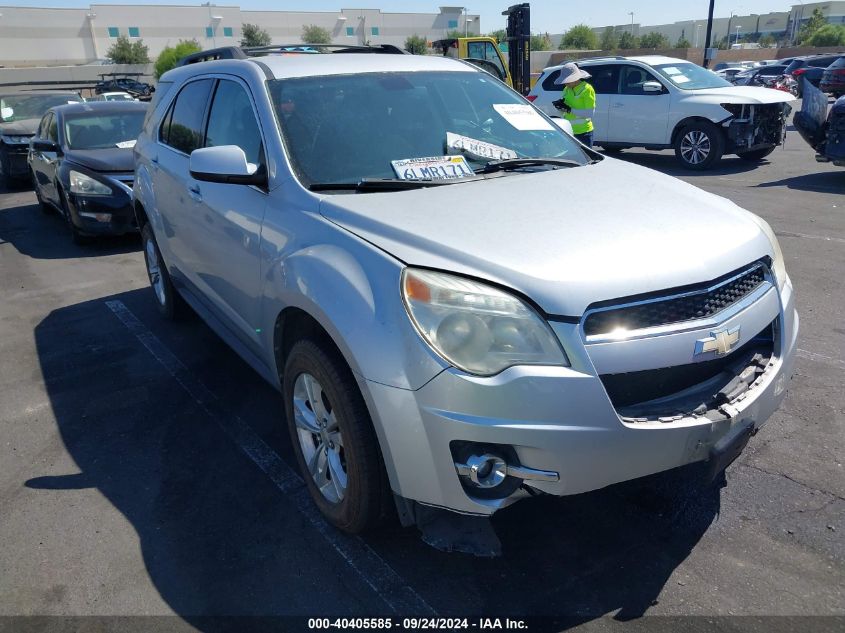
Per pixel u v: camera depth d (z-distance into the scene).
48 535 3.08
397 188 3.11
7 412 4.28
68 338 5.48
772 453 3.43
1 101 14.48
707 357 2.45
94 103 9.70
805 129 10.23
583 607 2.54
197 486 3.41
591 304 2.32
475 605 2.58
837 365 4.32
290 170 3.20
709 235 2.72
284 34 76.00
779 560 2.72
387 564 2.81
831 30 72.75
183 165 4.34
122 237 8.99
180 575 2.80
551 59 66.31
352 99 3.60
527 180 3.25
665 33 111.06
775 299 2.81
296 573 2.78
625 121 12.91
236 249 3.51
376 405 2.44
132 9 71.00
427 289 2.40
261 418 4.06
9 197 12.77
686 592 2.58
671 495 3.15
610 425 2.31
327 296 2.61
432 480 2.42
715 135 11.80
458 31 80.38
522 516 3.05
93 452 3.78
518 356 2.30
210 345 5.18
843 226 7.62
